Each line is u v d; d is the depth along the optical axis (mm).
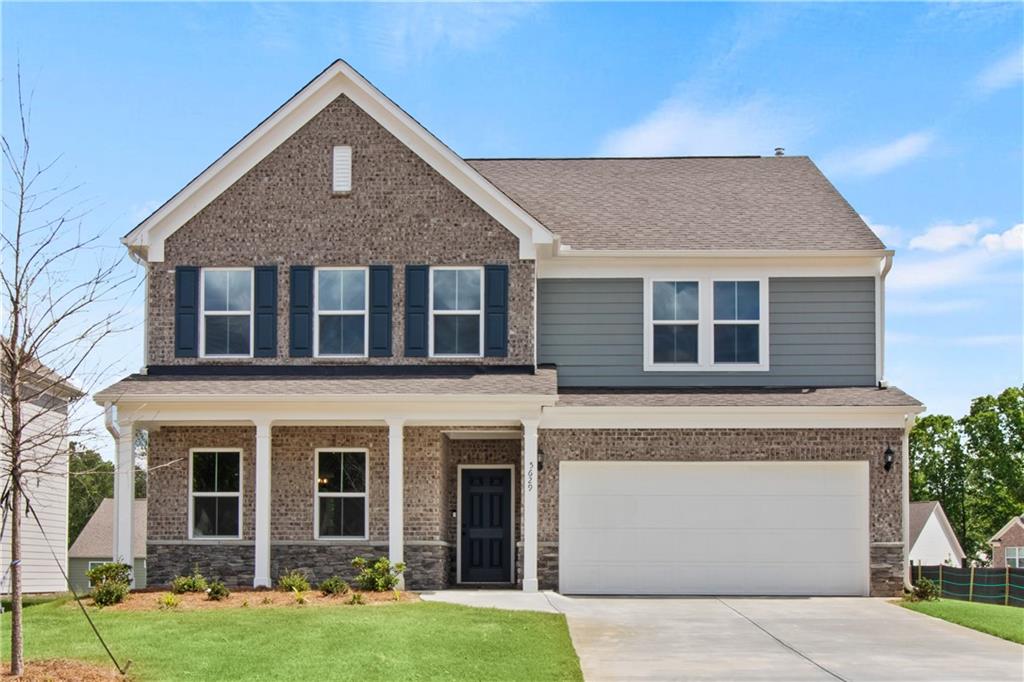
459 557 23578
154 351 23234
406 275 23203
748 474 22453
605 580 22266
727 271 23891
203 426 22953
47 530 31281
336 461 22844
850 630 17688
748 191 26703
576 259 23906
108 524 48250
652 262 23875
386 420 21516
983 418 65938
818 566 22266
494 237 23219
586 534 22359
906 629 17844
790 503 22391
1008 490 65875
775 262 23812
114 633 15875
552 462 22453
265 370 23016
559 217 25297
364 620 16906
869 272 23812
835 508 22359
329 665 14000
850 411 22219
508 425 22125
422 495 22359
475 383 21984
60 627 16406
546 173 28031
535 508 21438
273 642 15258
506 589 22531
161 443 23000
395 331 23141
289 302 23234
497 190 23125
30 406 28234
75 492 52438
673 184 27203
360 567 21266
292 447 22812
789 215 25297
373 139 23406
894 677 14109
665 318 23875
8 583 28812
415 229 23266
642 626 17812
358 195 23344
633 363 23781
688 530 22375
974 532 66562
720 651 15750
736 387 23625
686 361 23797
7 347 13414
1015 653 15805
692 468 22453
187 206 23453
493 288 23109
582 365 23797
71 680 12961
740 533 22359
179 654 14531
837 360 23703
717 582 22250
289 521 22656
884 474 22328
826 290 23812
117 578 20281
